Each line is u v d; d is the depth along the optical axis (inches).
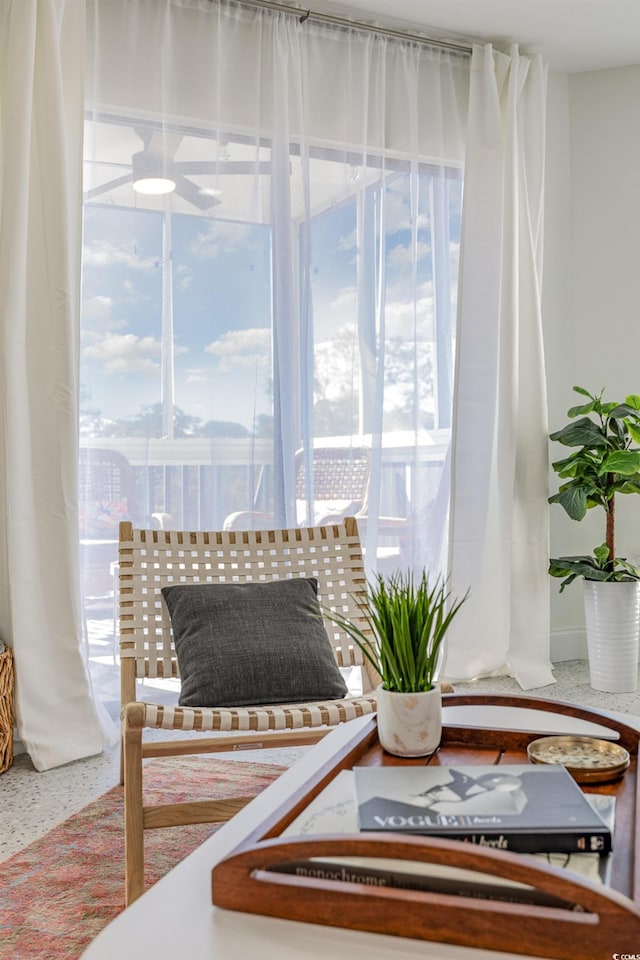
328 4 128.6
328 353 131.2
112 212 116.3
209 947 32.5
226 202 122.6
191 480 121.0
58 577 105.6
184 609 86.3
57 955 60.7
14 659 102.9
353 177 132.6
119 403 117.1
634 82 152.6
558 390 154.5
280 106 125.3
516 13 132.0
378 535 135.9
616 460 130.9
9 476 102.0
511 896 32.8
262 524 124.9
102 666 117.4
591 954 30.4
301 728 72.7
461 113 143.3
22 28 101.3
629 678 135.5
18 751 108.4
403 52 136.4
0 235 102.5
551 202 154.0
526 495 141.6
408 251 137.1
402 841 34.0
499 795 40.1
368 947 32.1
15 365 102.2
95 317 115.8
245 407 123.8
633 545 153.8
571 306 154.8
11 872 74.6
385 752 52.7
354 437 132.5
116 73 116.0
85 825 85.2
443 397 141.2
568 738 50.6
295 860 35.0
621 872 35.1
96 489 116.4
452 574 137.9
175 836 82.5
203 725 65.9
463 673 139.3
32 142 104.4
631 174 153.4
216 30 120.7
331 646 90.3
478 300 138.3
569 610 156.1
